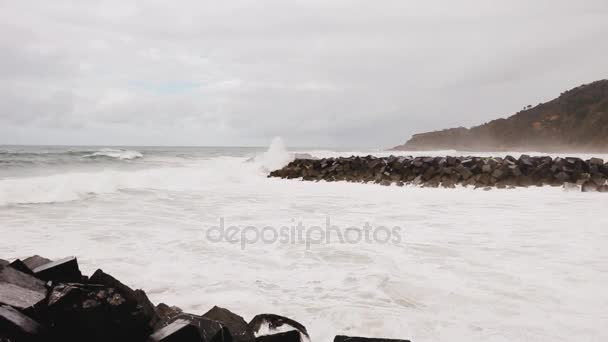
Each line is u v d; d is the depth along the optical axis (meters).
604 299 4.64
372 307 4.41
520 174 19.16
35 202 11.83
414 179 20.55
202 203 12.44
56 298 3.13
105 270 5.59
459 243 7.38
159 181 17.81
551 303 4.53
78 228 8.38
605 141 77.56
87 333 3.10
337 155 45.31
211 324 3.08
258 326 3.40
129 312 3.20
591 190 16.12
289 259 6.30
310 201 13.33
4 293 3.30
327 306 4.42
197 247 6.97
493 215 10.52
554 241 7.52
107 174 16.38
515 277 5.41
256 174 26.05
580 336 3.75
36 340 2.97
